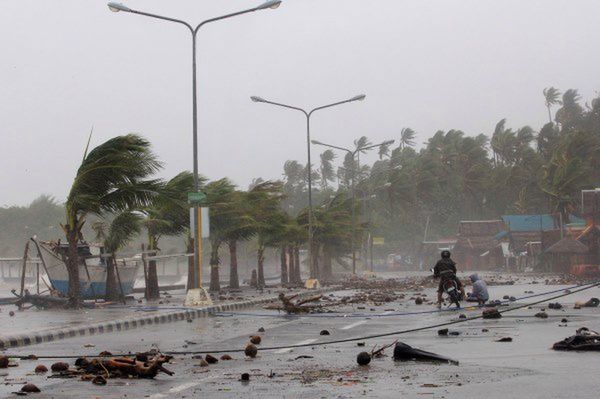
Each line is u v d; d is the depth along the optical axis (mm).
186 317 24516
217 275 43312
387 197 140375
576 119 152875
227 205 41094
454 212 140875
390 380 9430
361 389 8781
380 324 19250
